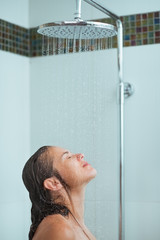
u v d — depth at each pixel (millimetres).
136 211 1684
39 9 1915
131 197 1695
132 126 1706
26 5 1934
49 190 1226
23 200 1848
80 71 1691
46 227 1188
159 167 1659
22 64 1880
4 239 1731
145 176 1678
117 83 1646
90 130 1637
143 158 1685
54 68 1788
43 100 1839
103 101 1656
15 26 1853
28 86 1906
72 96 1705
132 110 1708
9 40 1810
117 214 1626
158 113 1670
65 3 1854
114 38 1687
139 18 1718
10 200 1777
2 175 1741
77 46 1427
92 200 1539
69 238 1175
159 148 1662
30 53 1918
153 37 1691
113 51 1681
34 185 1235
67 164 1258
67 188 1244
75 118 1681
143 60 1702
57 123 1758
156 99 1676
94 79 1667
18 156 1839
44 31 1222
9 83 1802
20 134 1854
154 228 1653
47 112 1811
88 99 1665
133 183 1695
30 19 1933
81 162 1288
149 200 1667
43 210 1217
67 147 1689
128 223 1694
